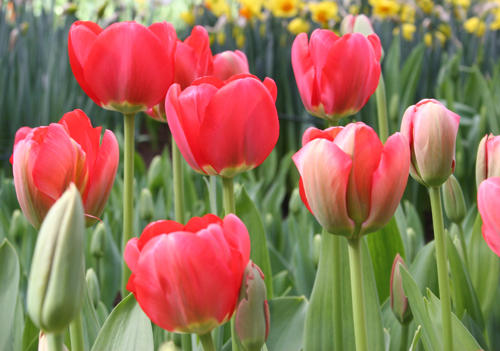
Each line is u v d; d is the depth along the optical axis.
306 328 0.92
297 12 3.35
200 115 0.80
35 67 3.01
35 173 0.76
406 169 0.75
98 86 0.87
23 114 2.75
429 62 3.01
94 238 1.16
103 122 3.01
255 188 1.69
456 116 0.77
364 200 0.75
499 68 2.49
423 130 0.77
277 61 3.04
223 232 0.73
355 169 0.74
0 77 2.71
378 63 0.92
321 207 0.75
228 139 0.79
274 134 0.81
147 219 1.21
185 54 0.93
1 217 1.30
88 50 0.87
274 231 1.58
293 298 0.99
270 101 0.80
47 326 0.67
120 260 1.34
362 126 0.74
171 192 1.67
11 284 0.89
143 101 0.88
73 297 0.67
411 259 1.17
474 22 3.39
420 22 3.75
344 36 0.89
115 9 2.81
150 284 0.71
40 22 3.09
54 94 2.66
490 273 1.01
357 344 0.77
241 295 0.73
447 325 0.80
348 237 0.76
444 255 0.80
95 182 0.79
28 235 1.29
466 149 2.19
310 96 0.92
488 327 1.02
